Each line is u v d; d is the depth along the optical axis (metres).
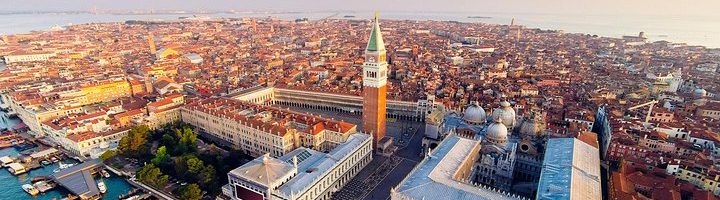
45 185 181.75
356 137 199.75
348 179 185.00
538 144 193.75
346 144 191.00
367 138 199.12
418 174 148.12
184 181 182.00
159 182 174.00
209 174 172.88
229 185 163.88
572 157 160.00
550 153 169.12
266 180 148.38
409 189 136.50
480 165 183.38
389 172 194.25
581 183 141.00
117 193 178.38
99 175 195.00
